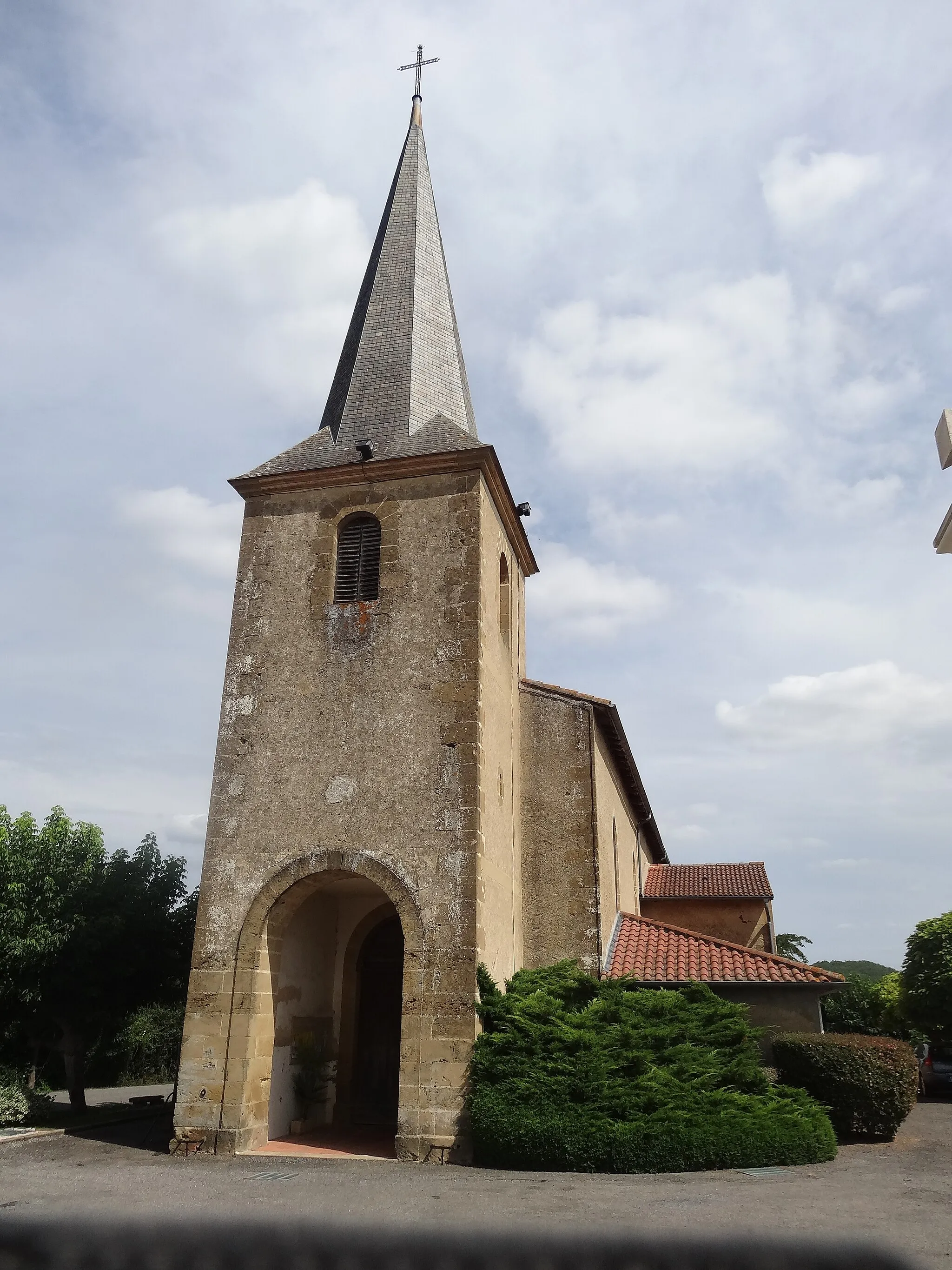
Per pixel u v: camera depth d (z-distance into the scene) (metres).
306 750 14.77
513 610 18.58
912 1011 28.75
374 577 15.92
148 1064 31.47
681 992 14.30
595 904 16.88
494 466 16.34
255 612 15.98
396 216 21.28
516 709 17.98
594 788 17.67
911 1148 13.64
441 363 19.23
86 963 17.59
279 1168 11.73
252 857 14.31
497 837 15.06
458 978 12.96
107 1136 14.87
